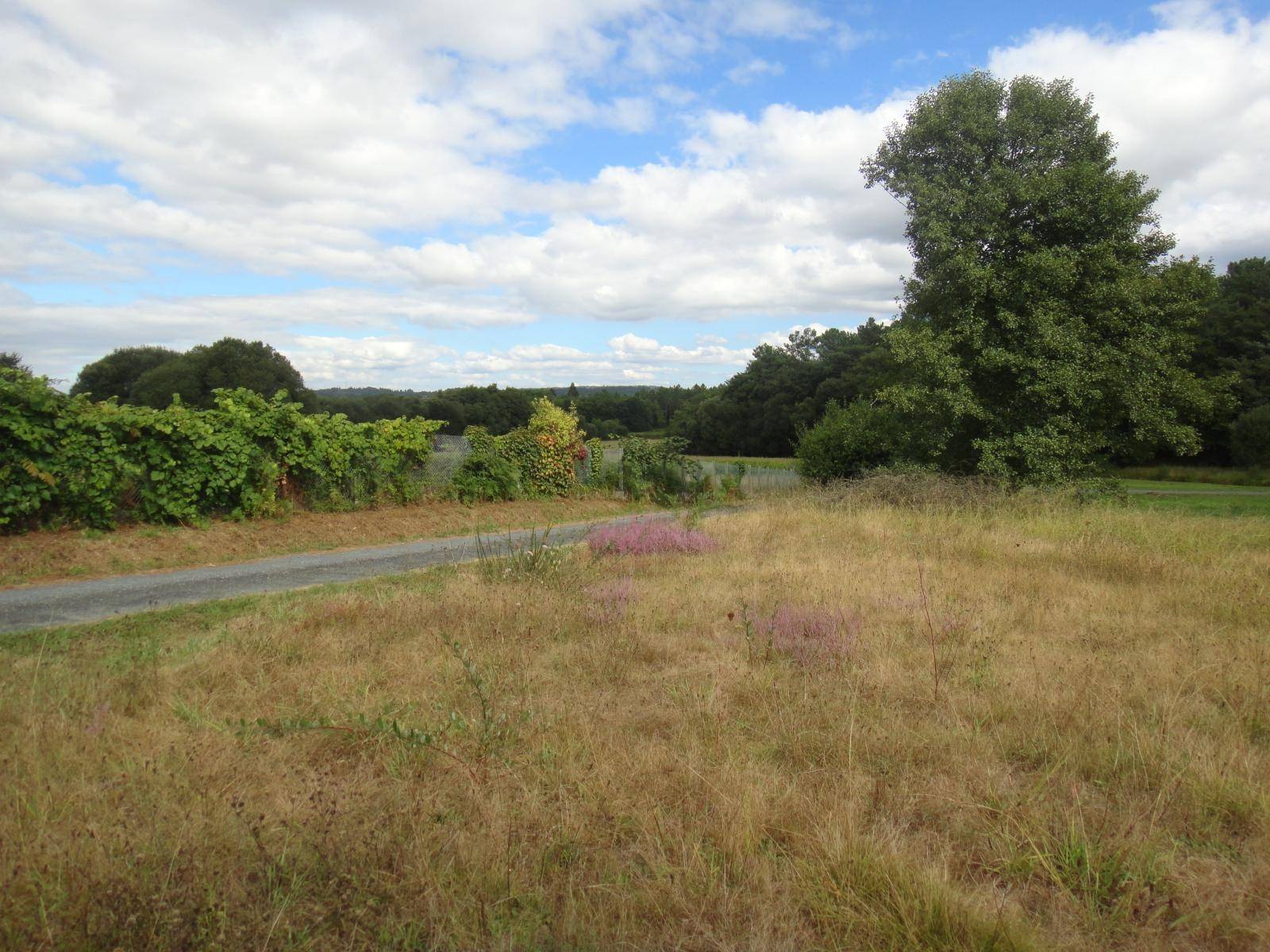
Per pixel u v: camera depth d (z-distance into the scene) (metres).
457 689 5.05
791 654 6.02
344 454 14.31
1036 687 5.15
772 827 3.45
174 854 2.92
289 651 5.82
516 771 3.89
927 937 2.73
